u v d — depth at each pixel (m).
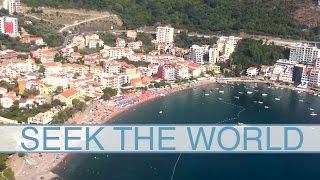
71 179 145.38
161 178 148.12
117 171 151.38
